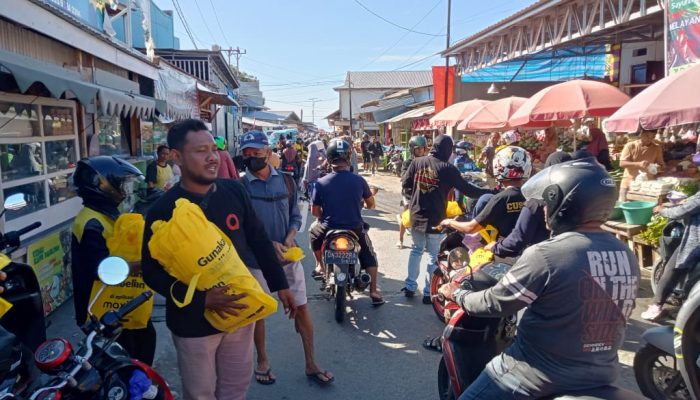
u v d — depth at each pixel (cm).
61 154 636
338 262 506
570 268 205
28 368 235
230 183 280
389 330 507
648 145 793
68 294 570
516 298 212
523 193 238
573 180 212
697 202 458
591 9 1028
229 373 276
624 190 810
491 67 1692
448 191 546
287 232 421
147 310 311
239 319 240
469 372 324
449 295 294
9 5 467
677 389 352
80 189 321
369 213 1215
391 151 2567
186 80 1340
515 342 233
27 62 524
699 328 313
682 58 705
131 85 893
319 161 1032
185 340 251
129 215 313
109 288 308
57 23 568
